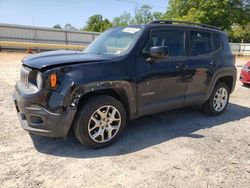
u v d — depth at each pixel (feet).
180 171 10.28
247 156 11.85
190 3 144.46
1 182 9.04
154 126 15.28
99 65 11.37
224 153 12.03
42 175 9.58
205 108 17.63
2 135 12.89
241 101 23.26
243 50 125.39
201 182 9.61
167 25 14.39
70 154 11.26
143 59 12.76
